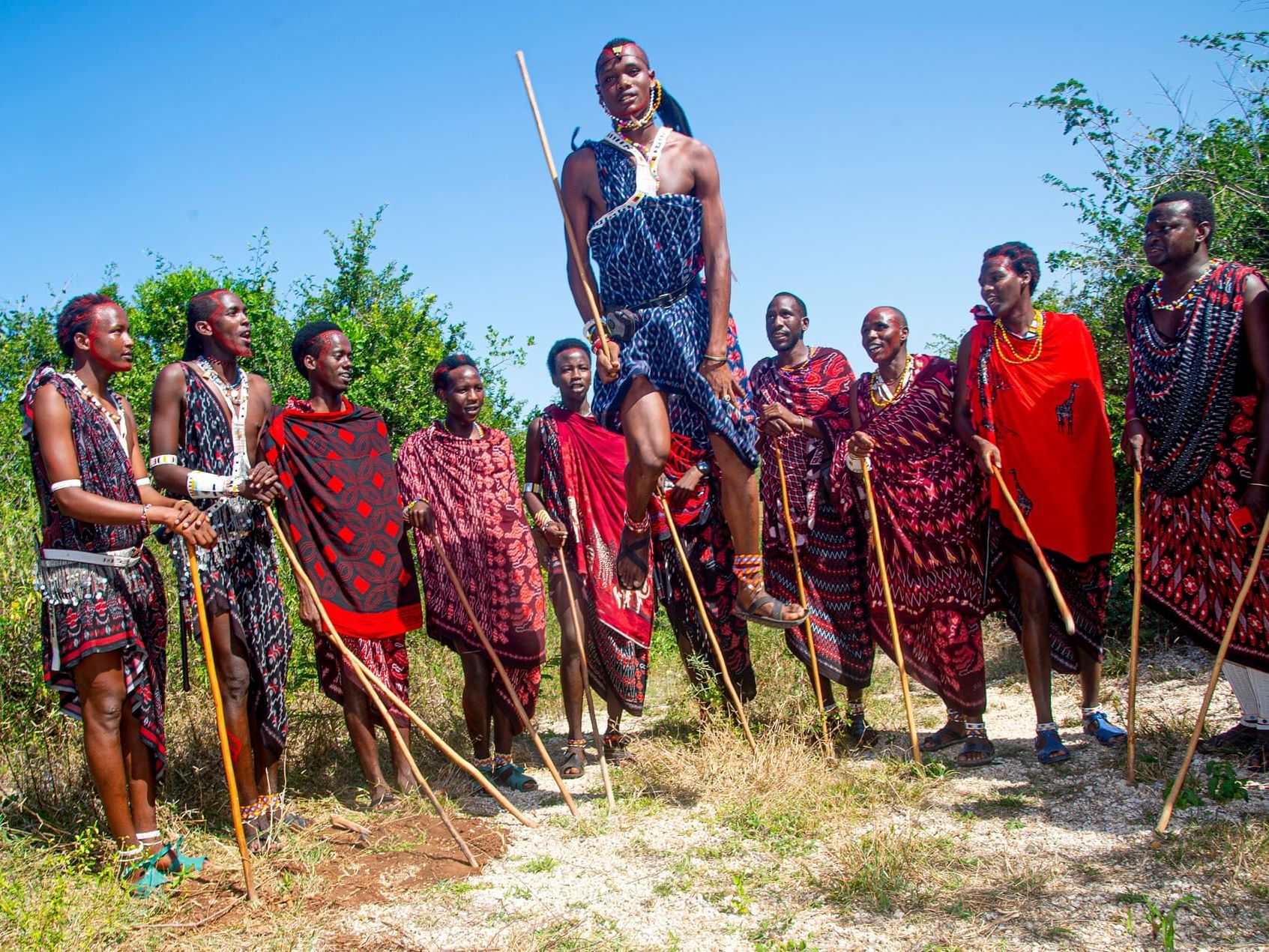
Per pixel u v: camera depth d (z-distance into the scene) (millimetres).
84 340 4113
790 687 5973
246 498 4551
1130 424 4914
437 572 5605
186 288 11141
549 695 7324
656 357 4086
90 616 3922
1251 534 4574
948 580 5262
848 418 5738
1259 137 7543
